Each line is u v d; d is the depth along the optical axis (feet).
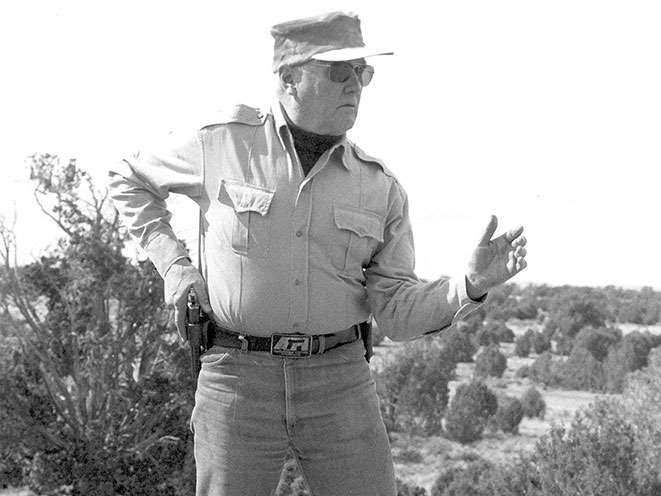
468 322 603.26
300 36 12.17
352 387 13.05
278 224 12.40
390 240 13.38
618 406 170.91
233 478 12.98
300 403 12.82
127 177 13.32
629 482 158.61
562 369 433.89
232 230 12.50
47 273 138.62
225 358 12.87
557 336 590.55
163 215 13.38
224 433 12.94
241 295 12.52
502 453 282.15
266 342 12.75
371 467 13.15
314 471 13.24
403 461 271.08
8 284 140.56
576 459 160.66
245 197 12.44
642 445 163.63
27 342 139.54
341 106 12.25
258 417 12.85
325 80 12.03
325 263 12.55
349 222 12.58
